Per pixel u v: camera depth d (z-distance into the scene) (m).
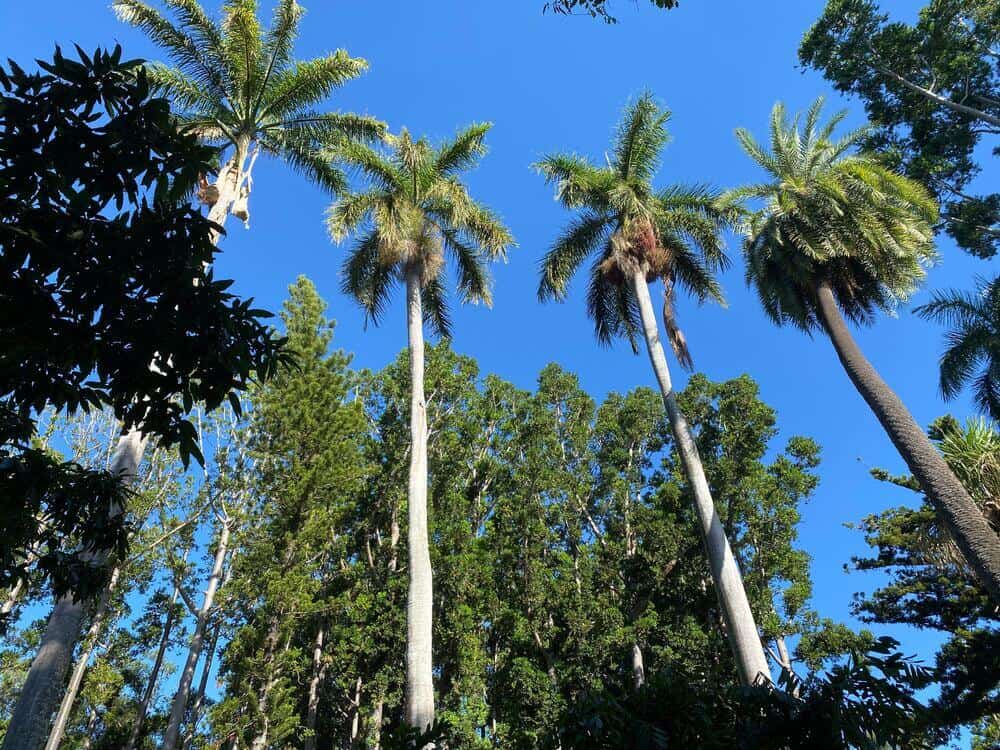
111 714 23.72
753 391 27.89
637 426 30.45
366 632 22.73
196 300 4.62
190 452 4.89
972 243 22.36
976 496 13.48
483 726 22.80
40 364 4.50
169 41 15.76
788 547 24.66
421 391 15.84
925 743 4.06
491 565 25.28
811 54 23.05
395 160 17.81
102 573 5.97
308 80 16.42
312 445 21.92
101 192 4.46
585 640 23.33
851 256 16.91
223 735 16.81
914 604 22.75
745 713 4.14
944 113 22.72
